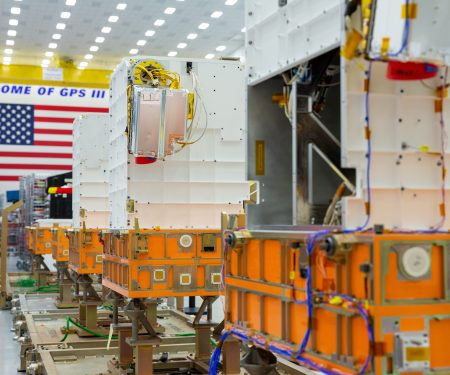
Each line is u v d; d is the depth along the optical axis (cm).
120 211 881
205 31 2686
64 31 2703
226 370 795
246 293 553
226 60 870
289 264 480
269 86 599
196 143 852
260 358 568
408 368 376
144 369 785
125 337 860
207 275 802
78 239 1230
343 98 430
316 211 528
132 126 801
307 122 534
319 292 432
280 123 596
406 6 421
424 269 389
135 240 777
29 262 2555
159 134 796
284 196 591
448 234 401
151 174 838
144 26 2625
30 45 2906
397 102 446
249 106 591
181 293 793
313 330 440
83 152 1355
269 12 581
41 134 3100
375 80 440
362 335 393
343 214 434
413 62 430
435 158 455
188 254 800
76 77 3228
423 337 381
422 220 450
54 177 2042
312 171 531
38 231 1869
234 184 862
